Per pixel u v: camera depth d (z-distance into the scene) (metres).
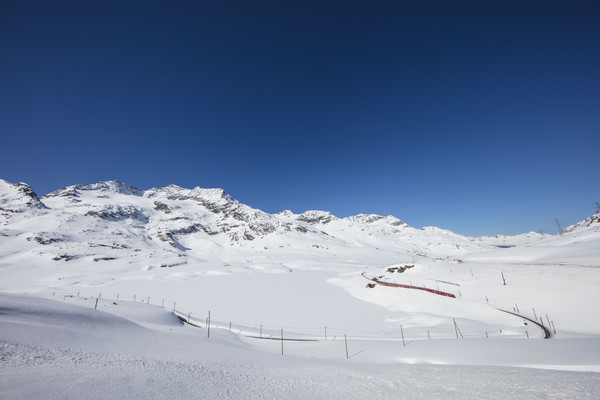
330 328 63.12
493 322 57.62
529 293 67.62
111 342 23.36
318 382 14.78
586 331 47.16
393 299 88.38
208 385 12.80
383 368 19.84
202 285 127.50
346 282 125.81
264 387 13.33
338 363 25.58
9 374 11.56
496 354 24.52
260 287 122.62
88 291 113.69
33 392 9.56
